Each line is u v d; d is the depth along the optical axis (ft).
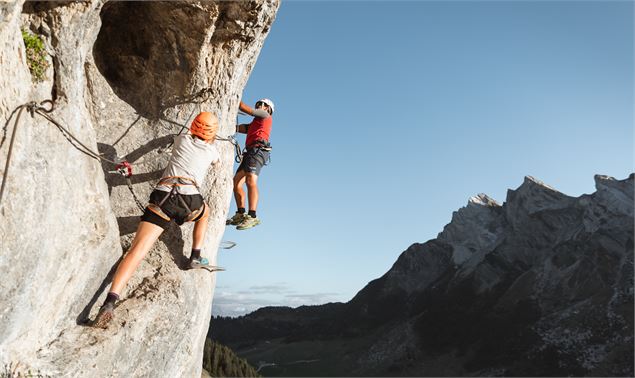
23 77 14.76
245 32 21.67
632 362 397.39
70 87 17.06
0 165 13.46
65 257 16.22
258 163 25.90
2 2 13.38
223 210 23.94
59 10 16.37
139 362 19.08
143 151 22.27
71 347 16.62
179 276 20.93
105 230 18.40
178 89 22.41
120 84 22.63
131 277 20.21
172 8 20.57
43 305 15.78
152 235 19.21
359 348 623.77
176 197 19.52
